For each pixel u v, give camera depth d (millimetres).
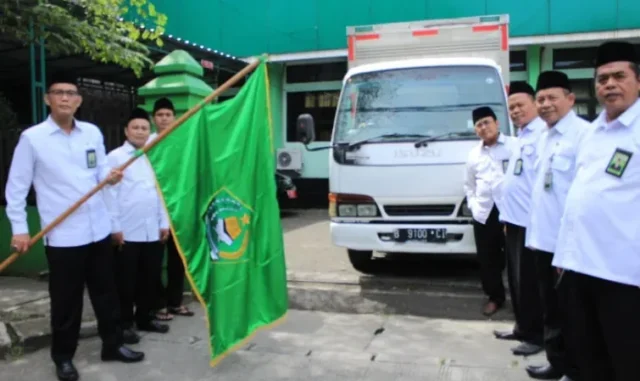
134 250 4688
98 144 4168
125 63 6301
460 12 12055
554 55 12125
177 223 4031
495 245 5148
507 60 6473
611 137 2791
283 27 13266
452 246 5566
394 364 4203
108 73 10453
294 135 14031
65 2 5957
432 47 6625
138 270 4848
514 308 4633
